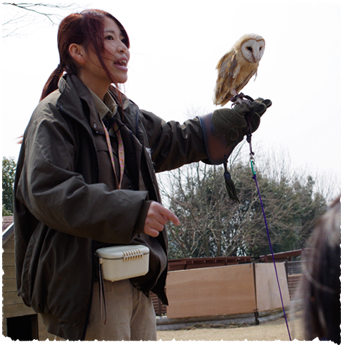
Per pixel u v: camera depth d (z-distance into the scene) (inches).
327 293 25.7
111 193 48.0
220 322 247.6
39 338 221.1
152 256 59.4
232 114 75.7
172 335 226.8
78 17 63.0
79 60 62.5
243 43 91.7
